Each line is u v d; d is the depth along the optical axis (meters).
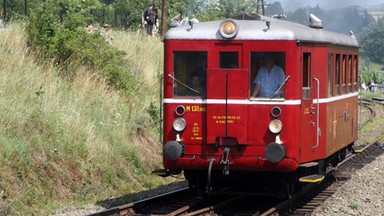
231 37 23.83
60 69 37.72
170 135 24.28
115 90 40.34
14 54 36.06
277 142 23.55
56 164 27.83
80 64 39.16
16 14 42.94
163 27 67.25
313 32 25.94
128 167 32.03
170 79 24.33
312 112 25.28
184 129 24.17
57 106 32.16
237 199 26.80
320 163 27.70
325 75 26.59
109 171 30.14
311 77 25.19
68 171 28.11
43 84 34.25
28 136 28.12
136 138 35.59
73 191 27.45
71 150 29.25
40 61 37.59
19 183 25.31
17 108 29.45
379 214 23.67
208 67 24.05
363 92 116.69
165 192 29.14
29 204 24.88
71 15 41.81
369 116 70.94
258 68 23.88
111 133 33.50
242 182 26.16
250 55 23.86
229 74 23.72
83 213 24.05
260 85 23.80
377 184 30.17
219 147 23.88
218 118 23.80
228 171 23.77
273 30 23.81
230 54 24.00
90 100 36.34
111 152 31.62
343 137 30.58
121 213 23.11
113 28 63.22
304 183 27.80
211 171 25.36
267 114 23.69
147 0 83.00
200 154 24.06
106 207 25.42
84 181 28.38
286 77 23.64
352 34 34.09
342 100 30.08
